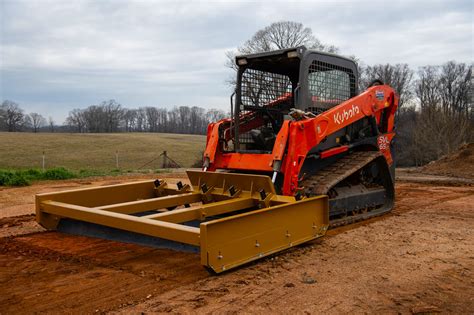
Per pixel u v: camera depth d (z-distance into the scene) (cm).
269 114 776
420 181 1485
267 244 499
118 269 487
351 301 390
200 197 670
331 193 709
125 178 1664
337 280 445
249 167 676
